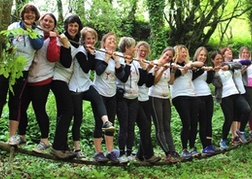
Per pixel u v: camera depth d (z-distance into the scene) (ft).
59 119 16.33
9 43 14.08
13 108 15.39
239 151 24.13
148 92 19.98
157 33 44.75
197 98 21.49
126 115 18.53
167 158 20.24
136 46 19.84
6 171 16.06
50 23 15.79
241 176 18.56
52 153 16.26
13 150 15.26
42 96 15.78
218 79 23.45
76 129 17.22
